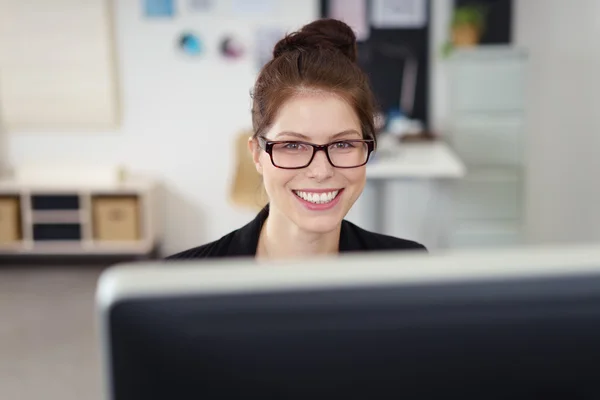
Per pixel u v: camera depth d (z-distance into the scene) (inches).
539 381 18.4
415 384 18.2
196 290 17.6
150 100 187.9
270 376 17.9
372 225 173.0
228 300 17.6
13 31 185.0
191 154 189.9
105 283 17.7
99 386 119.9
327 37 46.6
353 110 40.5
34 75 186.7
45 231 183.0
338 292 17.7
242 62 185.3
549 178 187.0
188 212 192.2
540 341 18.1
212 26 184.1
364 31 181.8
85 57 184.9
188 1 183.3
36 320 151.8
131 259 194.1
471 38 171.6
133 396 17.8
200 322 17.5
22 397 116.1
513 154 165.8
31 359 131.6
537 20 180.2
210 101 187.5
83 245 182.9
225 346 17.7
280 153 40.1
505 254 18.3
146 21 184.5
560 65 181.9
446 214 170.9
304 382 18.0
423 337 18.0
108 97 186.2
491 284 18.0
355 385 18.1
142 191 180.1
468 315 17.9
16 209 183.5
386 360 18.0
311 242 44.1
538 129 185.2
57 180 183.8
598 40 179.9
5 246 183.2
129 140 189.9
